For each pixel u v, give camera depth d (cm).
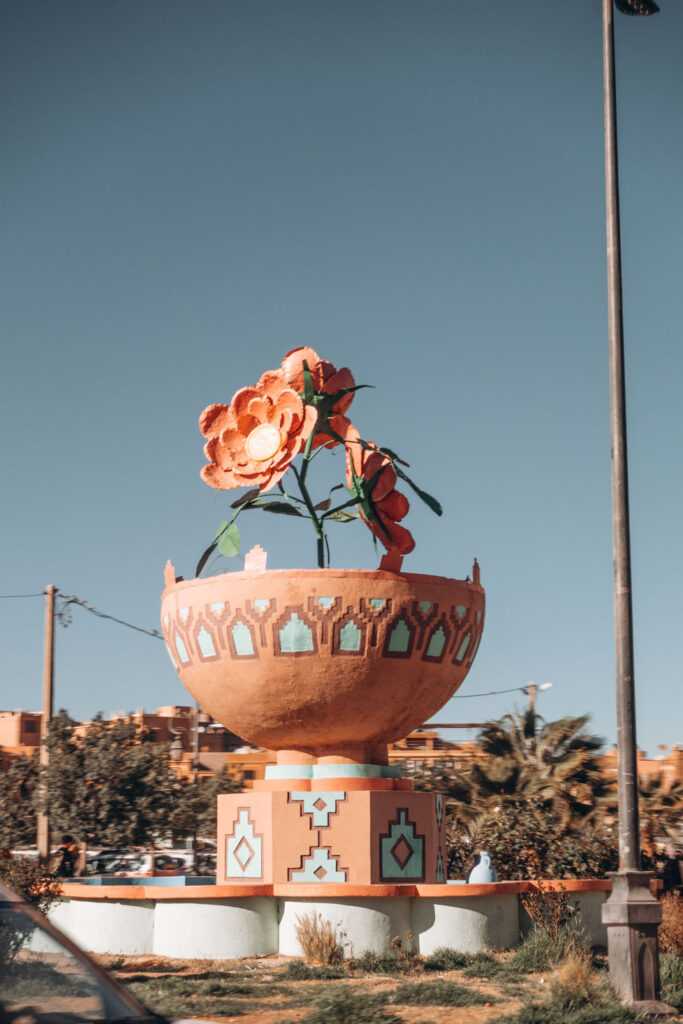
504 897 1703
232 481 1795
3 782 3706
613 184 1379
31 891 1675
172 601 1769
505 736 3244
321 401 1855
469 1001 1287
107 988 599
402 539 1828
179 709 7331
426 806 1712
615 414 1330
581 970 1291
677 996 1255
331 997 1257
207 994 1353
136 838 3491
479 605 1798
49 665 3522
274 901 1662
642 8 1445
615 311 1350
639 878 1230
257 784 1773
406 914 1647
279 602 1645
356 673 1647
